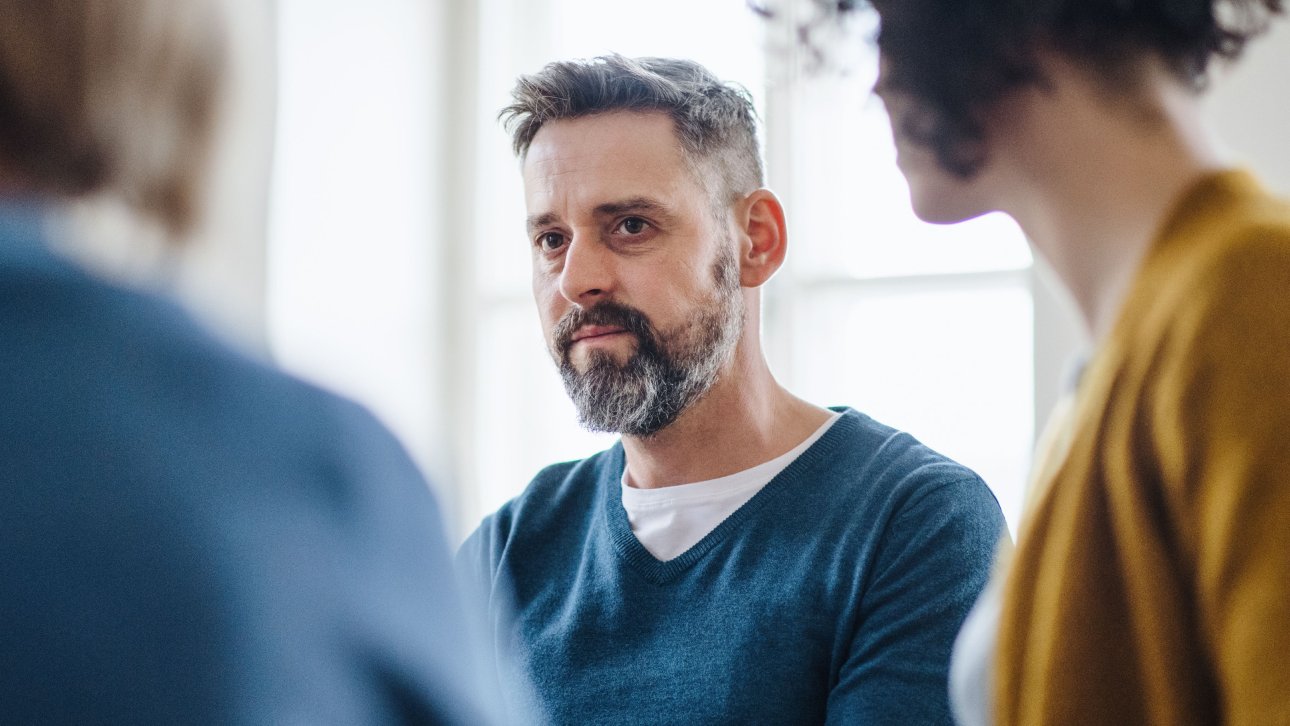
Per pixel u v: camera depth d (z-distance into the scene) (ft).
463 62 15.35
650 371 6.33
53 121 2.31
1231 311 2.32
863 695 5.62
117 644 2.10
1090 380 2.61
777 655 5.94
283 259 14.47
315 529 2.32
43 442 2.19
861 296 12.57
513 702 6.52
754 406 6.53
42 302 2.29
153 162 2.40
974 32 2.58
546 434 14.82
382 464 2.51
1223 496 2.24
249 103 2.54
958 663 3.39
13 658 2.08
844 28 3.00
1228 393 2.27
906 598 5.83
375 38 15.23
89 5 2.30
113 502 2.18
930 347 12.23
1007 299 11.92
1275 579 2.16
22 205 2.38
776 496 6.35
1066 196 2.69
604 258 6.39
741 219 6.77
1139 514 2.43
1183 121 2.65
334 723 2.19
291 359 13.52
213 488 2.25
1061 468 2.63
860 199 12.64
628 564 6.44
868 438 6.59
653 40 14.29
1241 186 2.55
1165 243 2.53
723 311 6.48
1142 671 2.47
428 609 2.44
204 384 2.34
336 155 14.90
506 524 7.16
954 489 6.17
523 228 15.10
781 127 12.69
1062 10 2.56
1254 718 2.15
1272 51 7.85
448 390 15.10
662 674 6.13
